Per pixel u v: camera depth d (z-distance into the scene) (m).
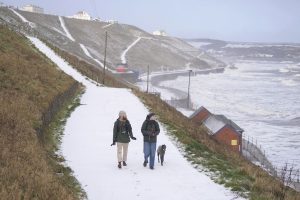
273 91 137.25
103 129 20.31
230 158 18.11
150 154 13.89
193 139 19.44
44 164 11.62
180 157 15.59
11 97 18.61
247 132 65.38
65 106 25.80
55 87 26.09
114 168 13.85
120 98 32.22
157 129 14.01
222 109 93.56
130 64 183.62
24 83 22.84
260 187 11.97
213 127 41.72
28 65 28.08
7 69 24.20
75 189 11.47
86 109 26.16
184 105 92.19
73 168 13.66
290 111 92.38
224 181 12.48
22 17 186.12
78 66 54.06
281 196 11.55
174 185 12.17
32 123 15.89
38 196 9.31
